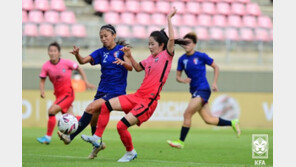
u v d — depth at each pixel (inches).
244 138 1572.3
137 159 1006.4
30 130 1706.4
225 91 2036.2
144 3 2726.4
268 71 2062.0
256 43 2488.9
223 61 2351.1
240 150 1275.8
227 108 1958.7
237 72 2046.0
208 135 1665.8
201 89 1220.5
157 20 2669.8
